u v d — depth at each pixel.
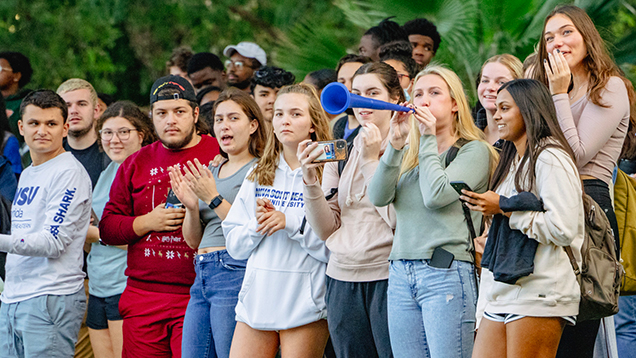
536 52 11.18
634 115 10.32
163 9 33.06
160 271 12.02
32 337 12.52
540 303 7.76
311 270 10.34
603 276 8.09
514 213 7.89
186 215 11.52
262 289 10.34
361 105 8.23
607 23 18.38
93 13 31.66
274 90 16.06
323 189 10.47
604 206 9.46
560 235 7.59
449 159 9.28
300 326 10.32
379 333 9.63
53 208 12.64
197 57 20.02
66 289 12.72
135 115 14.69
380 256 9.70
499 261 7.96
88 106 16.17
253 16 34.09
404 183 9.39
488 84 11.92
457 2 19.70
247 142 11.74
